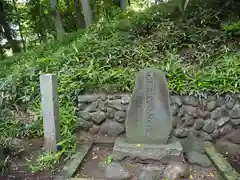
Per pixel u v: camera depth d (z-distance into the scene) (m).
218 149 2.73
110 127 3.05
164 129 2.41
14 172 2.23
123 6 5.18
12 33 5.67
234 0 3.93
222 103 2.84
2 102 3.35
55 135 2.46
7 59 4.63
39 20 5.51
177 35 3.63
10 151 2.65
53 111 2.42
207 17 3.85
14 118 3.26
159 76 2.41
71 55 3.52
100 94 3.04
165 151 2.29
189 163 2.36
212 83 2.83
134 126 2.46
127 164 2.33
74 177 2.12
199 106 2.88
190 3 4.16
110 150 2.76
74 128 3.03
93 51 3.53
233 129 2.87
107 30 4.01
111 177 2.11
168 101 2.40
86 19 4.91
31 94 3.32
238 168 2.28
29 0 5.45
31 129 3.05
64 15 6.02
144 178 2.03
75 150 2.62
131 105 2.46
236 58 3.11
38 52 4.32
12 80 3.40
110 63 3.35
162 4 4.39
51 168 2.28
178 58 3.30
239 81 2.78
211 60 3.25
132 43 3.61
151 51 3.46
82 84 3.06
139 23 4.01
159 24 3.87
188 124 2.91
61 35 4.88
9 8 5.63
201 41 3.52
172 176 2.03
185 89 2.85
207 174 2.17
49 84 2.38
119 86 2.98
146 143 2.44
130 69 3.20
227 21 3.73
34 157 2.51
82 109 3.08
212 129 2.90
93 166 2.37
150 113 2.42
